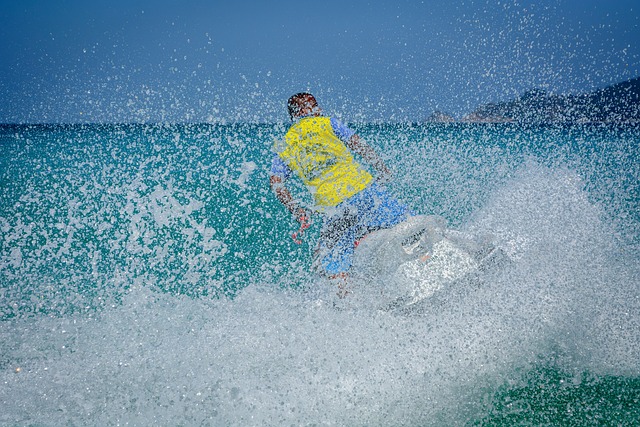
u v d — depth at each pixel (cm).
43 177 4947
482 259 1346
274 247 2328
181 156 5100
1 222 2955
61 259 2172
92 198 3706
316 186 1438
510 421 956
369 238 1361
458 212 2611
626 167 4366
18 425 972
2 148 7638
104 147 6781
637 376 1084
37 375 1152
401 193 3048
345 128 1474
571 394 1028
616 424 934
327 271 1368
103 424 987
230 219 2914
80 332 1368
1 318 1487
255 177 4209
